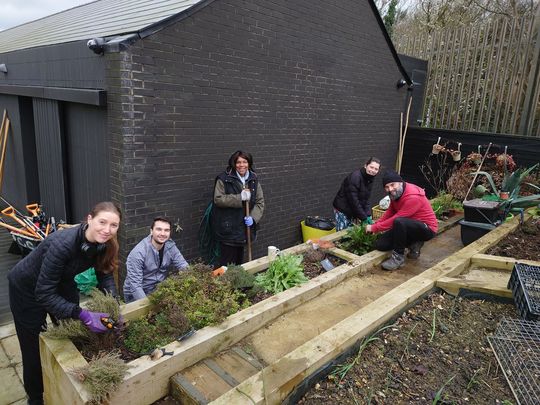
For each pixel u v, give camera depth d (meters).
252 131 5.25
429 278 3.36
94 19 6.16
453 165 7.49
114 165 4.16
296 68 5.65
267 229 5.87
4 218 7.60
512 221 5.21
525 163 6.66
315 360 2.14
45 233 5.30
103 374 1.89
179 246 4.68
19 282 2.32
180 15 4.14
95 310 2.36
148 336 2.42
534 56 6.79
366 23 6.66
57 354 2.10
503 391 2.20
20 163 7.07
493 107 7.47
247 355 2.53
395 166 8.31
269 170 5.66
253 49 5.00
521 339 2.58
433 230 4.27
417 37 8.66
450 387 2.21
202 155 4.70
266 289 3.42
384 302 2.87
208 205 4.85
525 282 3.01
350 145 6.99
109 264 2.44
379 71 7.21
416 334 2.71
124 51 3.79
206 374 2.29
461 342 2.64
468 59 7.66
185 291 2.81
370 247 4.54
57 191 5.90
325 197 6.73
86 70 4.39
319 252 4.23
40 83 5.53
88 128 4.80
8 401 2.94
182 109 4.38
